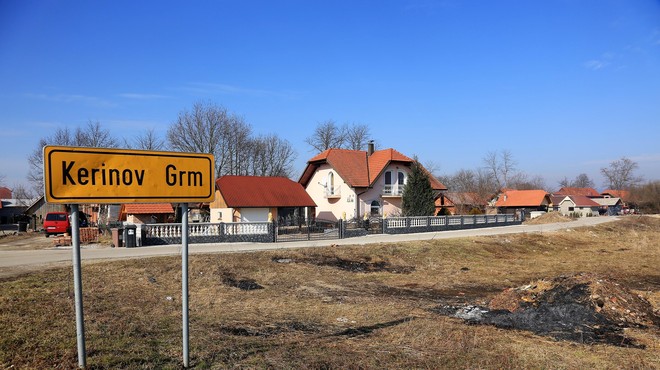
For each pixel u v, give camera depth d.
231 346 6.49
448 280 15.91
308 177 47.38
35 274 12.50
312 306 10.30
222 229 23.77
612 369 6.00
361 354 6.37
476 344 7.00
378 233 30.94
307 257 19.00
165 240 22.25
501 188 88.44
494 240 28.69
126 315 8.41
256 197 35.16
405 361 6.11
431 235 30.55
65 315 8.01
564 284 10.52
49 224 34.66
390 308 10.11
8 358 5.60
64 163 4.58
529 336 7.87
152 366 5.46
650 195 84.50
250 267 15.91
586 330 8.30
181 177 5.29
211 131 53.50
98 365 5.33
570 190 107.56
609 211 93.75
